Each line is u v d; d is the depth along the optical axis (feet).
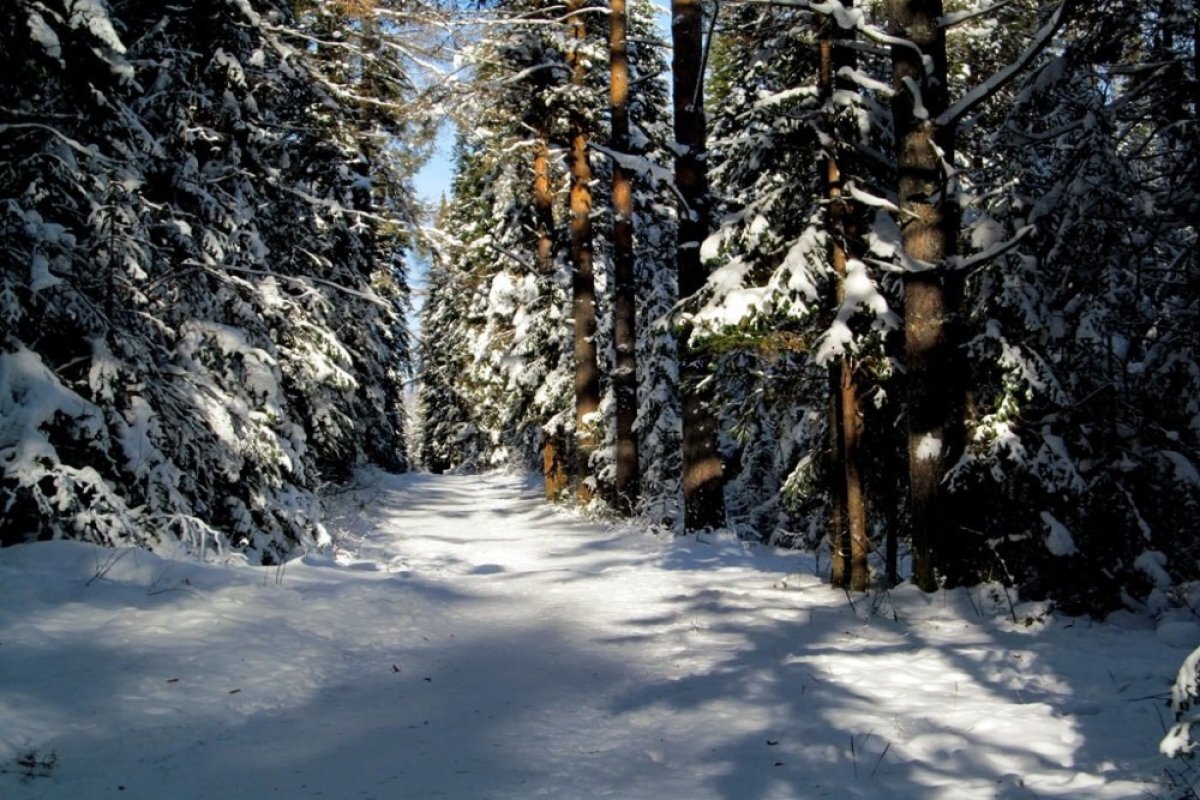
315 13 51.93
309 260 55.77
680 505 58.08
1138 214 27.50
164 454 34.71
